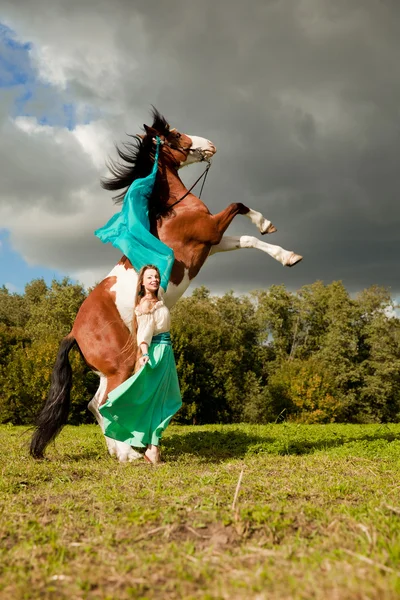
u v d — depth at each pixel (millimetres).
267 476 5195
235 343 36594
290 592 2086
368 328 42250
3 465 6129
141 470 5707
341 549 2590
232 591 2162
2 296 52094
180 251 7520
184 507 3461
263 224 8258
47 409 6992
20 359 23812
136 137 8031
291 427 13727
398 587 2014
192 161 8211
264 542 2836
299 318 47969
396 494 4227
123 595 2221
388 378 40062
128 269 7266
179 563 2518
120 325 7016
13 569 2518
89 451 7746
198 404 30391
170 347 6688
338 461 6473
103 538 2936
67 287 39656
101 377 7262
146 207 7395
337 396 35656
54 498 4109
